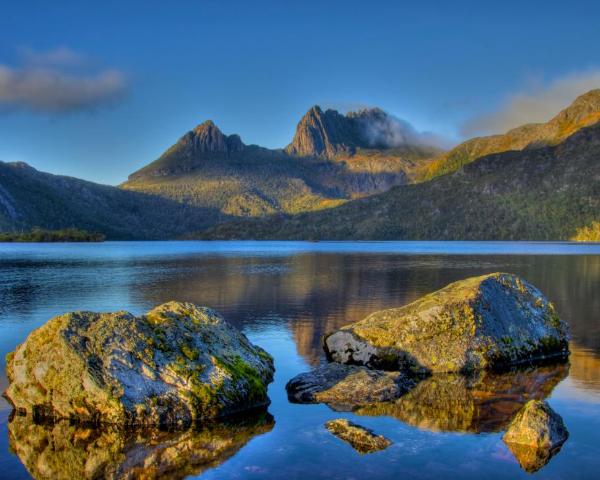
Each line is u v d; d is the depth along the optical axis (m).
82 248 170.75
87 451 9.78
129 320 12.60
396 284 42.69
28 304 31.03
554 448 9.45
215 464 9.08
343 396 12.81
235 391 12.07
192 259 95.56
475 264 73.31
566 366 16.11
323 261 86.00
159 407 11.23
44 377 11.70
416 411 11.76
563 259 87.31
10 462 9.33
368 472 8.55
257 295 34.72
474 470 8.59
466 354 15.82
